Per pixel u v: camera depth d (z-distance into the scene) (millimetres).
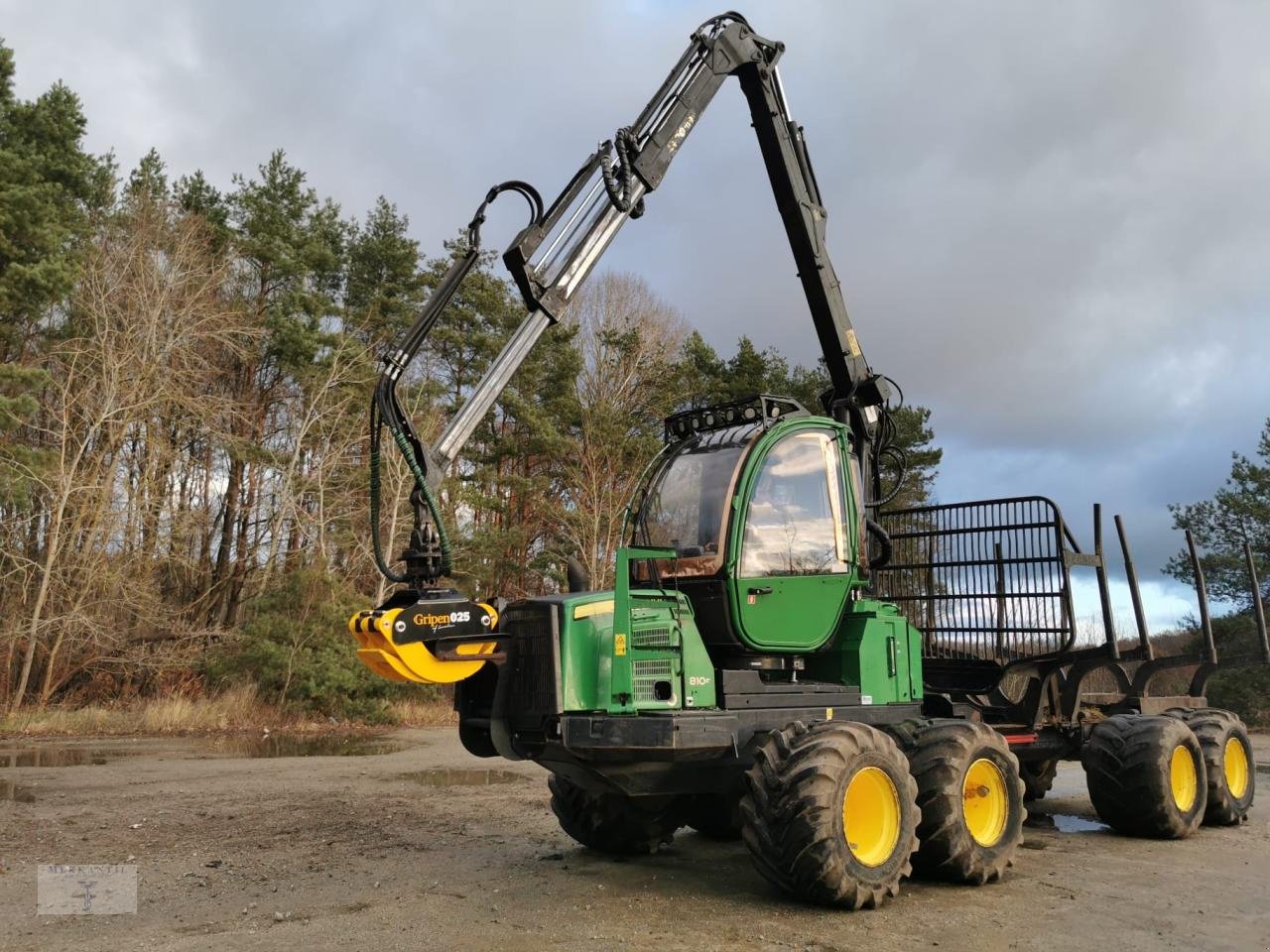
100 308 21844
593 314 33000
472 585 25703
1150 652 8188
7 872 6109
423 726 19422
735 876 6086
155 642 22172
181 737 16734
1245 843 7352
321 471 23859
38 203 19375
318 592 20641
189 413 23359
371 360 26141
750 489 6113
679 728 5266
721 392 30844
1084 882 5938
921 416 28781
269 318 25797
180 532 22438
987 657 7977
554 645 5359
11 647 19906
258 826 7824
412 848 6949
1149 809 7379
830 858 5027
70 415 21406
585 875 6094
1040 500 7727
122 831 7582
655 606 5695
